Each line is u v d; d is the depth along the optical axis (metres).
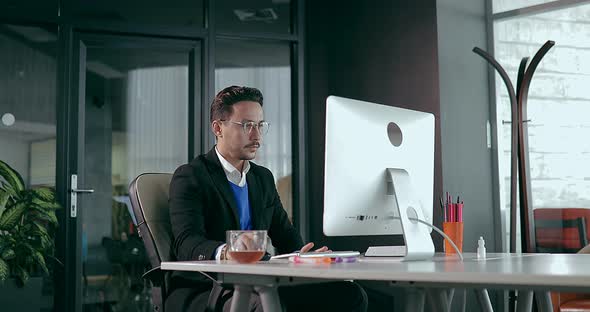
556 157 4.39
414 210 1.88
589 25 4.32
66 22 4.65
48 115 4.62
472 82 4.48
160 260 2.24
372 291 4.50
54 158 4.60
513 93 4.05
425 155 2.09
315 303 2.09
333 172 1.82
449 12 4.41
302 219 4.97
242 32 4.97
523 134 4.07
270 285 1.60
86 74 4.71
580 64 4.34
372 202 1.90
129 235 4.70
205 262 1.78
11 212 4.05
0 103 4.55
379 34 4.65
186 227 2.15
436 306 2.07
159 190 2.34
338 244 4.79
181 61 4.91
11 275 4.01
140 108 4.81
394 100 4.53
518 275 1.22
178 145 4.85
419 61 4.40
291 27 5.09
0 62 4.57
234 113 2.33
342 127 1.84
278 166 5.02
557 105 4.40
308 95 5.06
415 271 1.34
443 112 4.29
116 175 4.73
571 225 4.28
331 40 4.96
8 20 4.57
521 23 4.53
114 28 4.72
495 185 4.49
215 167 2.35
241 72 5.00
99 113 4.72
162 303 2.24
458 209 2.21
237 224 2.32
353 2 4.83
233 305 1.70
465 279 1.28
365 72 4.72
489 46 4.60
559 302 2.68
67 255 4.54
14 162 4.55
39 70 4.62
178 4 4.90
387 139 1.95
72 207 4.58
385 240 4.48
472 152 4.41
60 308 4.48
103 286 4.62
